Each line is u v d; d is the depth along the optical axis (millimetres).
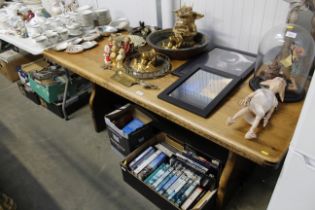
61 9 2078
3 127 2078
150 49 1415
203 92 1120
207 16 1542
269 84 993
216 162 1286
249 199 1418
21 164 1744
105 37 1771
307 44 1083
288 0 1108
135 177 1388
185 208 1221
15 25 1971
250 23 1407
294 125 925
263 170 1570
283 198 895
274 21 1325
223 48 1480
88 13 1852
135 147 1566
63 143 1877
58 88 2039
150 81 1241
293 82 1066
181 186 1328
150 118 1639
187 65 1328
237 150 873
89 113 2145
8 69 2572
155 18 1814
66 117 2084
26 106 2311
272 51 1160
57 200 1498
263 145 857
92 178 1604
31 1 2344
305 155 753
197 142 1441
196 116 1000
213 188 1277
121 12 2029
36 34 1731
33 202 1496
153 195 1354
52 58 1562
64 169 1683
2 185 1609
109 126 1600
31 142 1913
